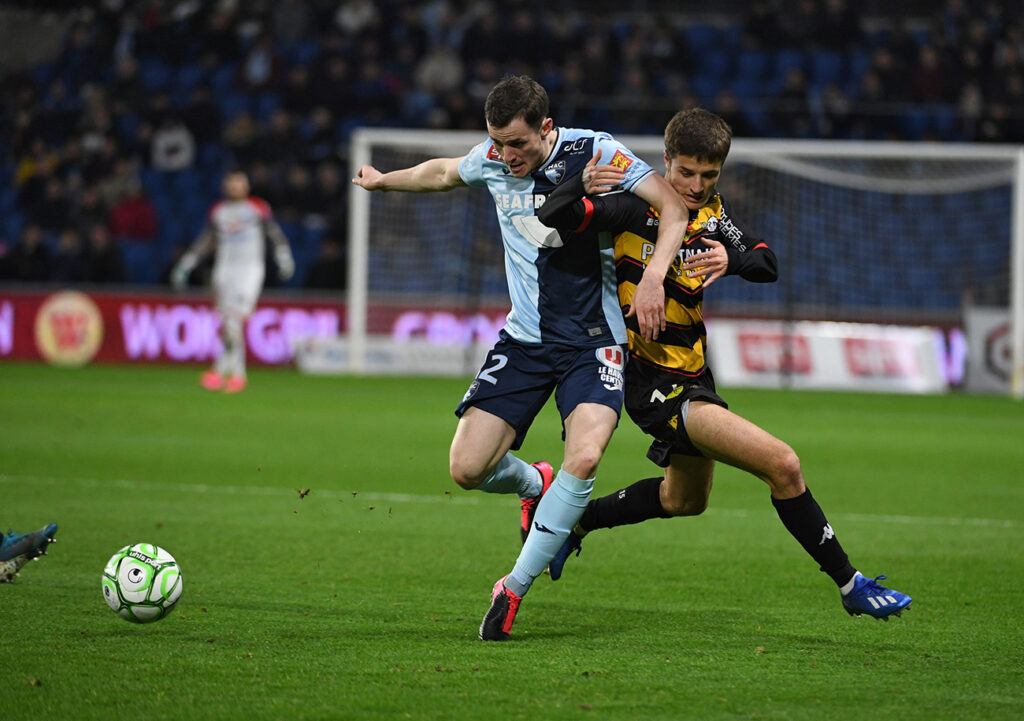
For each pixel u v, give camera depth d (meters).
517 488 18.38
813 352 66.19
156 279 75.12
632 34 85.81
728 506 27.14
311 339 67.88
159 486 28.08
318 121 76.38
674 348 16.31
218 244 53.81
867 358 66.12
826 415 49.97
